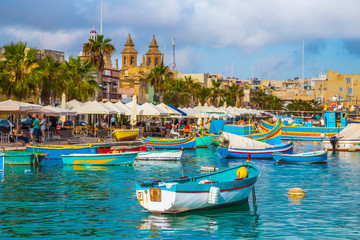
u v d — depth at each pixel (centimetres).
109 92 8069
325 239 1517
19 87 4531
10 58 4594
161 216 1780
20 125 4556
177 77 13388
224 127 5934
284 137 8000
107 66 8856
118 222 1692
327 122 7669
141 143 4862
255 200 2097
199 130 6328
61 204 1955
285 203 2059
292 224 1698
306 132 7819
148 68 10162
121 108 5078
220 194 1859
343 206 2003
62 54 6769
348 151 5353
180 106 9469
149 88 9669
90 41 5906
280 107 17838
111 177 2723
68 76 5344
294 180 2800
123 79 9431
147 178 2711
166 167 3334
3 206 1905
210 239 1514
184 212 1834
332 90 18088
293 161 3812
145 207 1780
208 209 1872
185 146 5047
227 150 4100
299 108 17312
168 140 4981
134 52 12094
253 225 1680
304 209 1939
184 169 3228
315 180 2806
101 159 3250
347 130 5425
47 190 2258
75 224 1655
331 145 5431
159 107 5947
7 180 2533
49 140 3988
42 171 2902
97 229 1602
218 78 16612
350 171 3288
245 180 1967
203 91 10606
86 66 5641
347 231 1611
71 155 3200
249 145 4188
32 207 1895
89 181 2552
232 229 1627
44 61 5097
